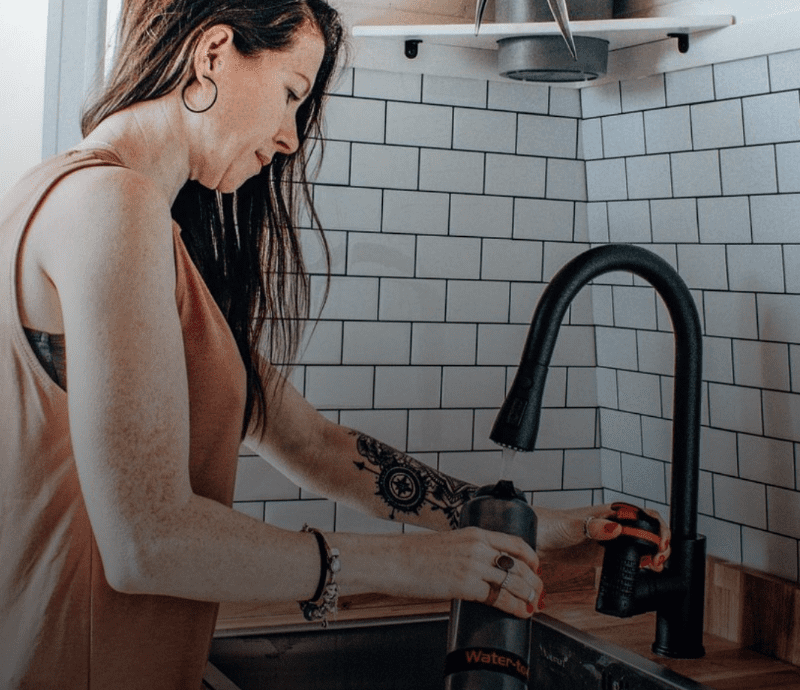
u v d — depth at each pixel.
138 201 0.83
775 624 1.48
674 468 1.45
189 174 1.02
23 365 0.86
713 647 1.53
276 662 1.50
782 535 1.54
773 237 1.50
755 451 1.59
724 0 1.50
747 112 1.50
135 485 0.77
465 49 1.76
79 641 0.89
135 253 0.81
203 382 0.94
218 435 0.96
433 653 1.60
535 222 1.89
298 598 0.85
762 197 1.50
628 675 1.41
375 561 0.87
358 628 1.55
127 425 0.77
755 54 1.44
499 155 1.84
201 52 0.96
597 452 1.98
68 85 1.66
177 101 0.96
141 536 0.78
